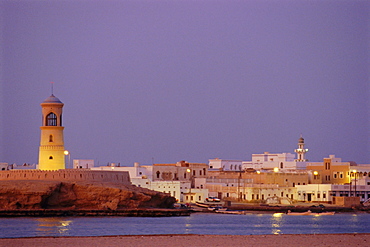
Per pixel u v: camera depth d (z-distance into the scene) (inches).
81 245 7032.5
